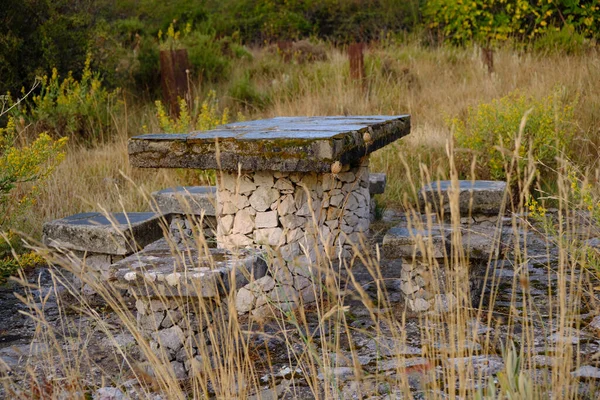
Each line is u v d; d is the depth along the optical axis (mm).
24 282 2645
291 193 4219
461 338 2475
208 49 12281
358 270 5062
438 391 2596
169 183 7164
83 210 6461
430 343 2855
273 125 4719
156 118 9688
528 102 8078
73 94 9195
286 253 4199
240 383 2734
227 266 3451
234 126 4750
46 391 2744
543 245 5453
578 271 4691
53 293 4773
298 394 3090
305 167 3781
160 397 3109
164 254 3803
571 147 7605
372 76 10820
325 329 3898
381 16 16031
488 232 5016
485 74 10516
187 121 8148
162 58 10398
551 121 6984
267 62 12438
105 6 12250
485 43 13312
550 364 3211
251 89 11031
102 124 9164
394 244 4039
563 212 6414
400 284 4383
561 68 10141
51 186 6652
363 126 4418
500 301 4234
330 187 4676
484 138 7332
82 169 7520
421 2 15820
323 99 10148
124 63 11547
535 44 12039
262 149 3842
